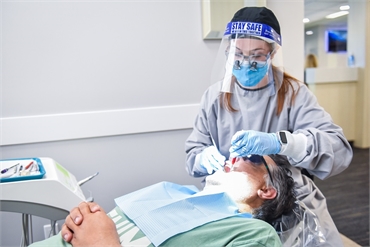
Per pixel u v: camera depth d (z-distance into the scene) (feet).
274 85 2.95
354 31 10.02
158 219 2.36
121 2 4.23
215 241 2.13
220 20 4.36
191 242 2.15
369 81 9.88
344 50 11.61
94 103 4.30
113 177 4.51
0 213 4.21
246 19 2.73
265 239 2.07
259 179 2.63
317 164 2.67
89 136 4.31
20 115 4.08
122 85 4.37
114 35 4.26
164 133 4.63
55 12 4.03
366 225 5.90
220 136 3.26
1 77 3.96
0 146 4.06
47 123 4.13
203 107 3.48
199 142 3.55
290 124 3.04
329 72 9.82
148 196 2.69
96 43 4.21
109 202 4.54
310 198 2.84
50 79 4.12
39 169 3.16
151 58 4.43
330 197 7.20
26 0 3.92
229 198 2.58
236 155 2.73
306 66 13.01
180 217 2.36
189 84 4.62
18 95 4.04
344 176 8.38
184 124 4.63
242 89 2.98
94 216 2.34
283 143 2.56
